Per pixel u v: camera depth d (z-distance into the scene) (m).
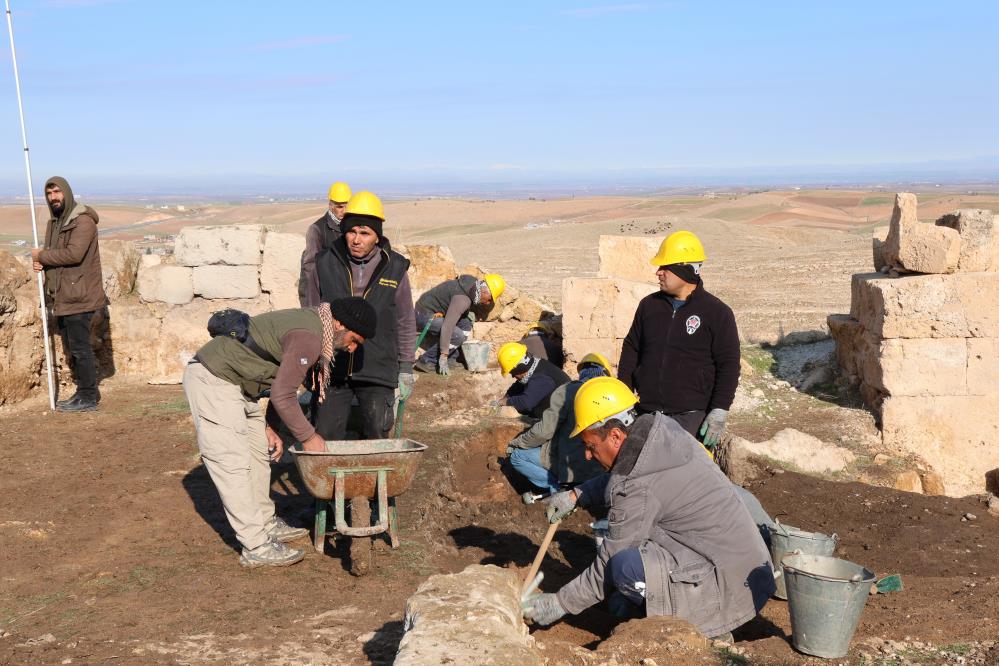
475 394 10.33
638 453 4.32
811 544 5.09
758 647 4.25
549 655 3.68
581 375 7.27
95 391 9.51
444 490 7.30
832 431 9.00
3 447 7.94
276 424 5.66
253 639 4.14
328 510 6.18
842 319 10.12
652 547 4.38
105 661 3.88
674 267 5.54
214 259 11.17
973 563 6.00
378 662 3.85
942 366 8.80
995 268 9.04
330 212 8.27
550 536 4.68
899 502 7.09
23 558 5.33
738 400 9.83
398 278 5.77
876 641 4.25
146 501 6.46
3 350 9.50
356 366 5.66
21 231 116.88
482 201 165.62
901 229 9.14
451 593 3.71
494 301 12.08
